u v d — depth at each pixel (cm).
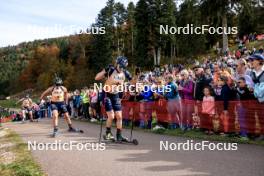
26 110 2847
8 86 15725
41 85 11794
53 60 12462
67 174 637
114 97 980
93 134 1216
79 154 818
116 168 657
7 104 9869
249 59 1052
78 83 8381
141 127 1449
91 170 654
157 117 1357
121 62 972
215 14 4762
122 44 8069
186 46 6109
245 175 569
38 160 774
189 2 5034
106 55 7269
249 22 5116
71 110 2331
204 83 1131
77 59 10450
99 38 7350
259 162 659
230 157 714
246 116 955
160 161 699
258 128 921
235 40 5306
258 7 4828
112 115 983
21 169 690
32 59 13825
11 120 3859
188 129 1195
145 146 895
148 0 6325
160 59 6912
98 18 7381
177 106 1236
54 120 1184
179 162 683
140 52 6462
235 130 994
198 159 705
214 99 1076
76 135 1188
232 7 4650
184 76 1261
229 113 1011
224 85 1028
